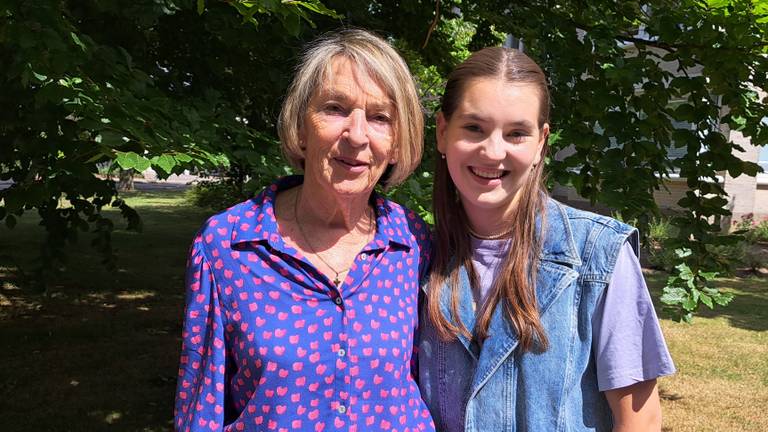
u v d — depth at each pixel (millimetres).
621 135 3336
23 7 2271
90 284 9203
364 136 1552
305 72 1610
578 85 3459
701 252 3523
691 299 3400
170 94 3328
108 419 4773
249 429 1497
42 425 4617
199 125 2809
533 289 1594
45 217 5199
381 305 1593
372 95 1570
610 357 1517
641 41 3791
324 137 1564
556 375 1562
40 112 2689
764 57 3402
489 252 1689
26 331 6855
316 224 1652
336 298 1538
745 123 3561
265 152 2980
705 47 3396
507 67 1560
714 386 5973
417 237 1781
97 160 2354
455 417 1697
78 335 6801
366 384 1535
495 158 1539
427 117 3434
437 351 1712
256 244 1539
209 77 3822
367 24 4277
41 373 5641
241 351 1509
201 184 15508
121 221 17547
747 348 7219
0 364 5820
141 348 6453
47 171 3000
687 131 3492
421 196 2809
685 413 5301
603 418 1591
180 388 1569
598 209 12117
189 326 1556
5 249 6000
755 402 5586
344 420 1504
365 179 1597
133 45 3291
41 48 2244
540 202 1648
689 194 3602
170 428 4676
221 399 1520
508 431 1607
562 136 3287
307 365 1488
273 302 1507
